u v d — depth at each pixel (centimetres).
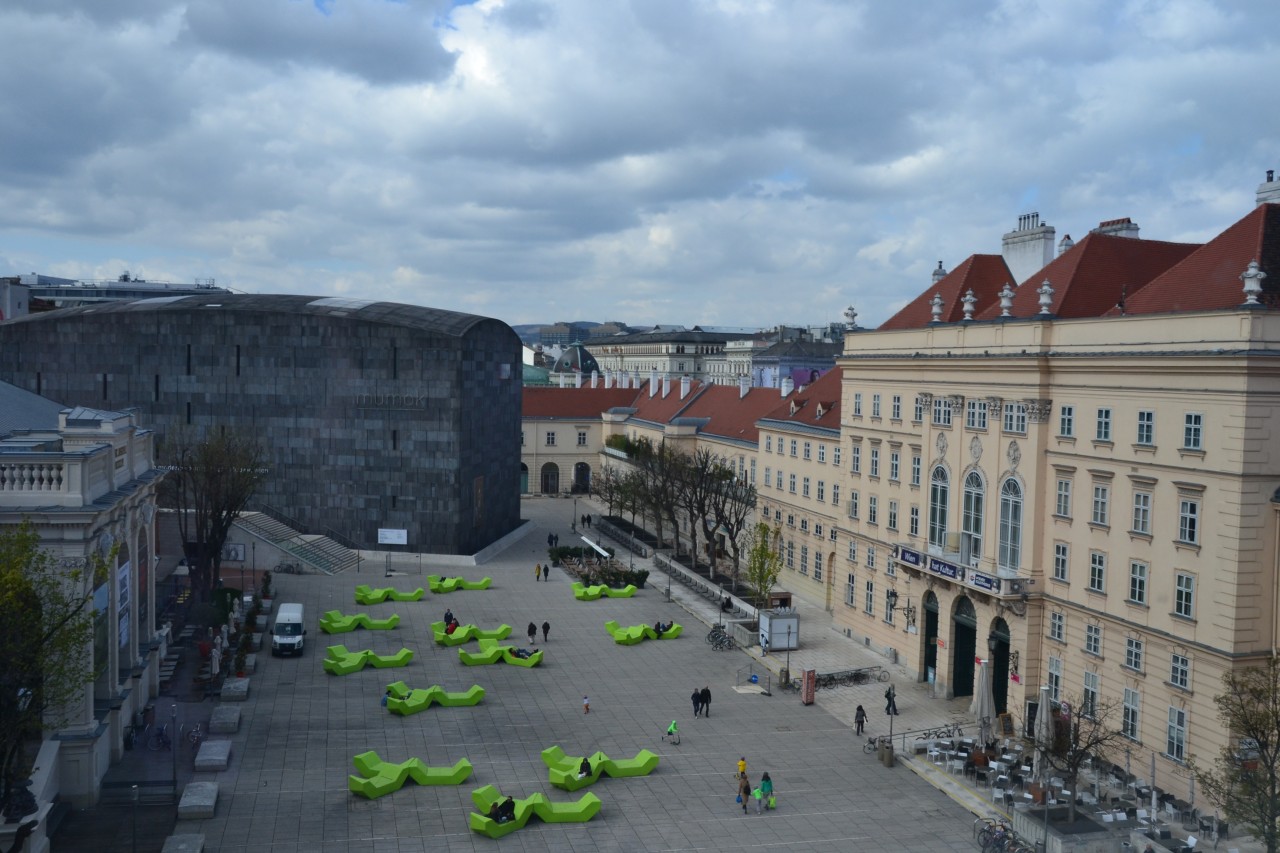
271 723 6144
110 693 5125
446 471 11375
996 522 6519
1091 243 6600
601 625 8844
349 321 11469
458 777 5322
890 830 4897
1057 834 4528
